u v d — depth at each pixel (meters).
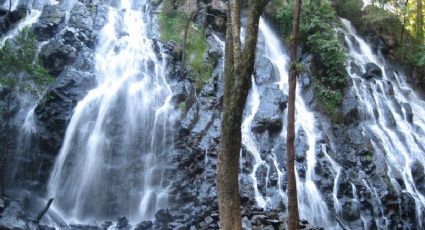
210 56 18.86
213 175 14.79
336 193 15.70
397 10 27.02
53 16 18.39
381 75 22.61
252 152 15.77
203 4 21.11
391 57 24.95
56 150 14.65
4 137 14.38
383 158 17.31
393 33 25.72
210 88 17.53
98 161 14.88
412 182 17.67
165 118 15.84
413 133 20.06
